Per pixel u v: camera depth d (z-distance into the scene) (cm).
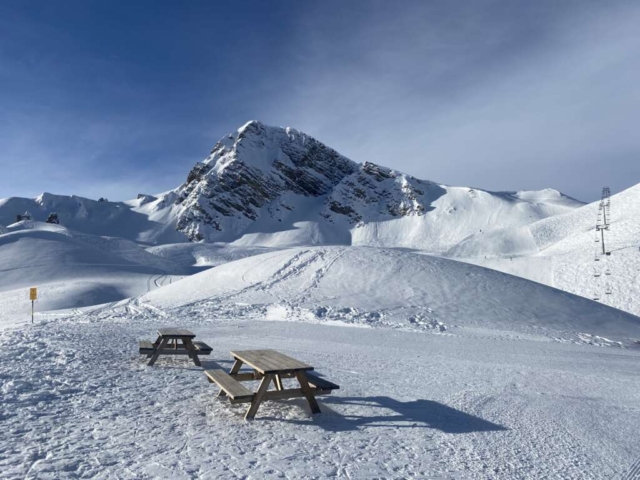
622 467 457
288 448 475
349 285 2575
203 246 14938
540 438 536
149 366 895
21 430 512
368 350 1195
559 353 1316
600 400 736
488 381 842
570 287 5253
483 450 488
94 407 610
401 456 463
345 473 416
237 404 641
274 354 686
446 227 19050
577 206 18388
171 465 423
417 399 691
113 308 2803
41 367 825
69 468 411
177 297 2848
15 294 5559
